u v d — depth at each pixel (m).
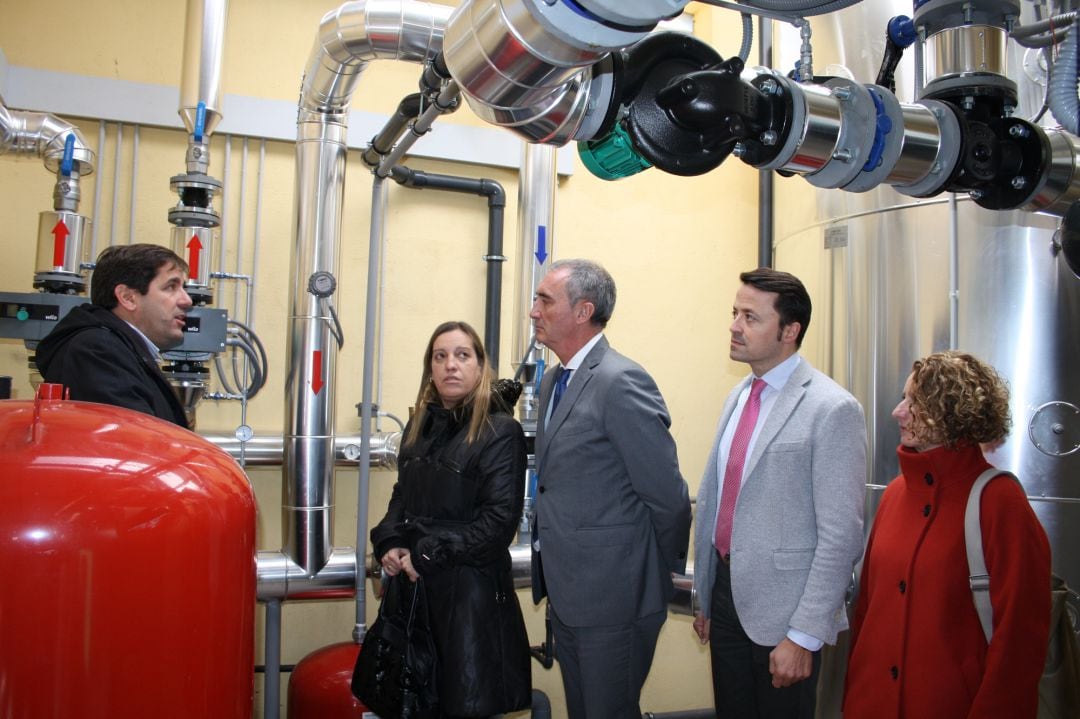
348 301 2.97
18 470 1.02
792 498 1.76
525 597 3.06
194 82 2.46
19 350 2.65
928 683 1.50
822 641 1.66
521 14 1.14
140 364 1.72
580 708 1.95
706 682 3.33
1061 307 2.09
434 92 1.94
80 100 2.69
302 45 2.97
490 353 3.04
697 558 2.02
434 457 2.02
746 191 3.55
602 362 1.93
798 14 1.53
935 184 1.73
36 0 2.70
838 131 1.58
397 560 1.97
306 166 2.54
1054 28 1.77
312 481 2.51
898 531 1.64
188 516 1.09
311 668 2.38
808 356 2.55
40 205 2.69
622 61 1.43
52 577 0.99
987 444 1.69
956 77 1.73
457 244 3.11
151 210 2.79
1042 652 1.42
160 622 1.05
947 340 2.17
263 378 2.69
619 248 3.34
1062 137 1.84
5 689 0.97
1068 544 2.05
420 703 1.90
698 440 3.42
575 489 1.87
